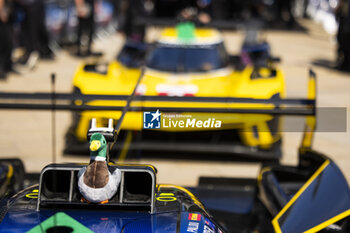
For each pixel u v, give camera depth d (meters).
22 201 6.34
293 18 49.75
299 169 10.05
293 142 17.08
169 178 13.30
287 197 8.90
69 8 34.47
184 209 6.28
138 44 20.53
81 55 32.25
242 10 45.03
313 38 44.72
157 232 5.61
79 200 6.17
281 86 14.02
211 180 13.27
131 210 6.12
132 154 13.67
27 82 24.20
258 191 10.40
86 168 5.96
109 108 7.18
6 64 25.53
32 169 13.73
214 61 16.59
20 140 16.44
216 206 11.55
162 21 22.53
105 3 39.88
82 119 13.67
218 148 13.72
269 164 10.73
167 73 15.80
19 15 27.58
